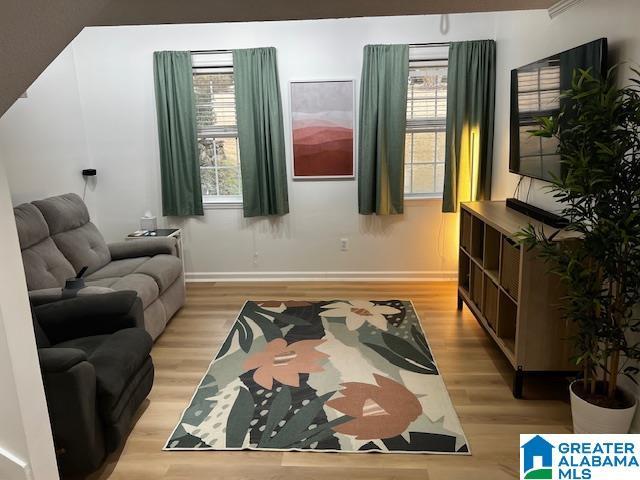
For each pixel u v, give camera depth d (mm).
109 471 2170
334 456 2229
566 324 2551
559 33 3049
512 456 2205
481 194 4492
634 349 2039
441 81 4477
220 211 4762
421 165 4668
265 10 2512
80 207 3998
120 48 4488
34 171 3889
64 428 1988
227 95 4582
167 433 2428
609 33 2453
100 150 4699
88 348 2502
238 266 4855
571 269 2043
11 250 1692
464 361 3109
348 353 3232
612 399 2154
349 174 4633
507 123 4043
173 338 3545
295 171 4645
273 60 4379
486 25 4270
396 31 4328
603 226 1902
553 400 2654
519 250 2566
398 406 2604
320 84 4457
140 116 4617
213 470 2162
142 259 3984
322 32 4375
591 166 1897
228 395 2750
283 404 2641
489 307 3184
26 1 1342
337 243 4789
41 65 1647
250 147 4535
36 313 2660
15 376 1711
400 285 4652
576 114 2535
